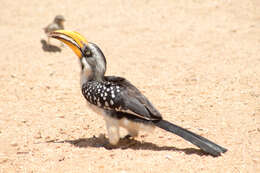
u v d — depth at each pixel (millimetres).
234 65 15711
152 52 18297
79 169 8141
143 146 9359
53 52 18828
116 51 18688
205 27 21609
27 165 8547
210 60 16641
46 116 11750
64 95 13531
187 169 7875
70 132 10602
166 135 10016
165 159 8367
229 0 25969
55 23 19828
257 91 12727
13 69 16297
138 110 8570
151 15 24547
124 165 8148
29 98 13297
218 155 8336
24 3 28734
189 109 11711
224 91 13000
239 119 10648
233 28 21062
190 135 8367
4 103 12844
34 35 21594
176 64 16469
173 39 19984
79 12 26047
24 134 10508
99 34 21438
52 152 9188
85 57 9383
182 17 23750
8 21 24594
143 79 14883
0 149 9586
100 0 28719
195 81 14273
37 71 16125
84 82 9516
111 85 8922
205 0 26562
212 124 10469
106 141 9844
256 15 22953
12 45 19703
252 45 18188
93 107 9398
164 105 12172
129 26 22641
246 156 8398
